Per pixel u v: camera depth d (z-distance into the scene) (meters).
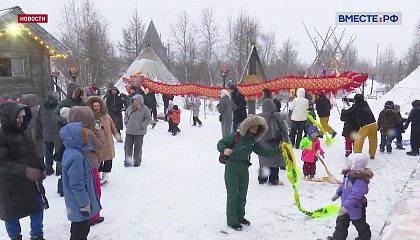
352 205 4.33
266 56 48.91
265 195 6.43
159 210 5.73
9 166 4.14
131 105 8.32
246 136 4.96
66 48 14.92
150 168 8.22
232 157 4.95
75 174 3.96
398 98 26.09
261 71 14.50
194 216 5.49
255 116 4.96
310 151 7.19
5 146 4.15
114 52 62.56
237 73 38.38
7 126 4.16
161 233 4.92
